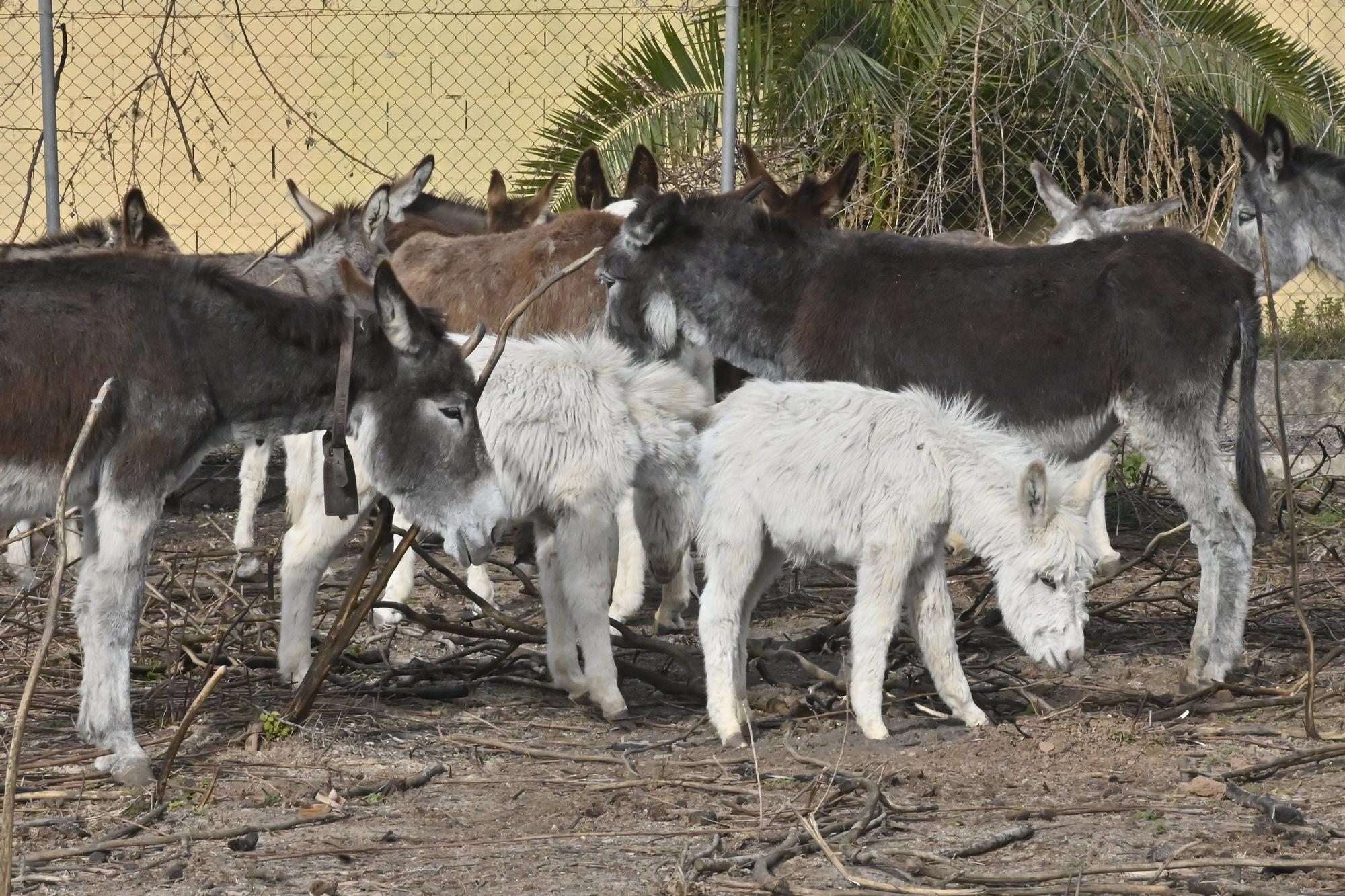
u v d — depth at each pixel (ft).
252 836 21.18
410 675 29.91
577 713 28.32
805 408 26.32
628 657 32.55
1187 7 55.42
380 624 33.99
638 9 54.34
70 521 30.48
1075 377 30.35
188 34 53.47
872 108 51.85
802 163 51.49
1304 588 37.93
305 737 26.22
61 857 20.36
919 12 52.08
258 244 55.42
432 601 37.37
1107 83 52.21
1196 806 22.71
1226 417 51.06
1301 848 20.66
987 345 30.66
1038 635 25.45
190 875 19.89
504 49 55.72
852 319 31.55
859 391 26.66
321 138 55.62
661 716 28.35
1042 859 20.47
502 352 28.32
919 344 30.99
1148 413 29.99
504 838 21.42
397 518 32.89
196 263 24.67
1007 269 31.14
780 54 53.83
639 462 28.73
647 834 21.50
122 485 23.36
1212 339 29.94
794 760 24.70
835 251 32.42
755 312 32.76
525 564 41.19
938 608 26.78
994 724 27.02
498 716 28.07
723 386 41.32
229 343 24.52
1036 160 50.01
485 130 56.18
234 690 28.99
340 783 23.90
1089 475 26.14
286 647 29.14
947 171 52.08
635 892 19.33
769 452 25.94
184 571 38.32
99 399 17.47
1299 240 40.93
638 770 24.59
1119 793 23.29
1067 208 45.42
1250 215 41.32
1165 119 49.39
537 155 56.18
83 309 23.41
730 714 26.04
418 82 55.83
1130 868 19.71
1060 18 51.13
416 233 46.29
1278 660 31.86
